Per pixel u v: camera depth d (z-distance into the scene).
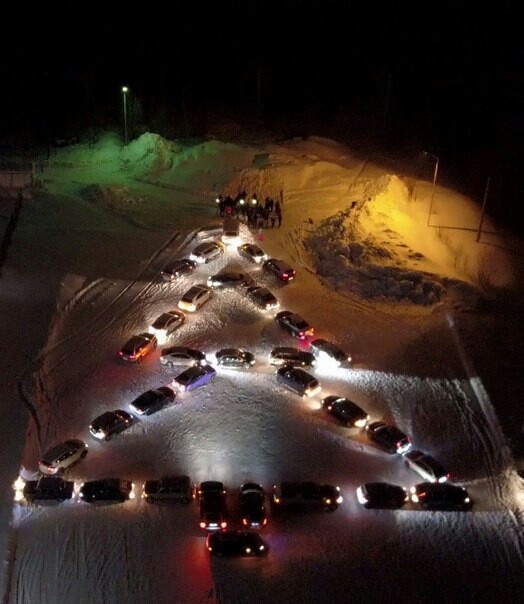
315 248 46.47
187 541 27.80
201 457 31.48
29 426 32.50
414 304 42.41
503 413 34.53
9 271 43.03
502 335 40.72
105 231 48.69
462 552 28.00
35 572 26.41
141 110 74.81
